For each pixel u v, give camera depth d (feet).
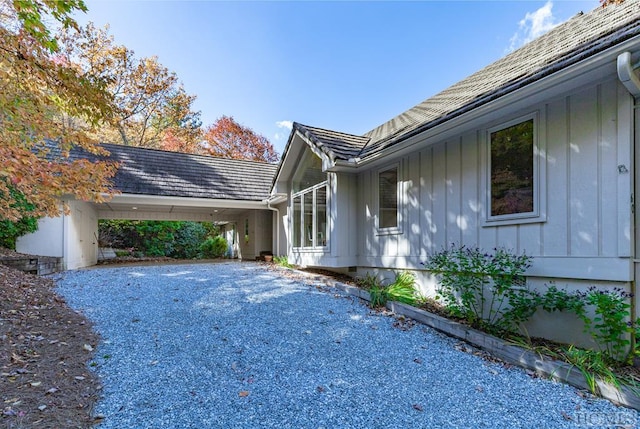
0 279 22.50
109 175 22.21
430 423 9.61
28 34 15.84
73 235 37.42
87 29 59.67
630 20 12.38
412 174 23.81
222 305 21.39
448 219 20.98
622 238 13.15
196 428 9.20
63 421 9.15
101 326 17.16
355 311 20.53
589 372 11.59
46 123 19.29
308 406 10.44
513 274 15.94
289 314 19.77
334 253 28.27
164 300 22.34
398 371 13.00
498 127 17.95
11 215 21.40
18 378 11.23
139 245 67.82
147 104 79.71
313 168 32.42
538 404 10.59
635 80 11.76
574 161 14.71
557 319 15.20
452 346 15.53
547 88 14.42
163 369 12.73
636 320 12.00
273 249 50.52
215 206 45.70
